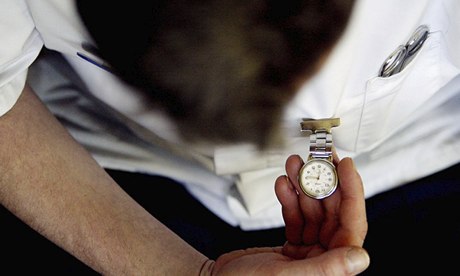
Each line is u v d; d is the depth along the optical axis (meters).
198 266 1.08
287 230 1.05
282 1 0.88
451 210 1.44
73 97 1.32
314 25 0.91
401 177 1.43
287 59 0.96
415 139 1.36
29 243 1.46
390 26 0.94
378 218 1.46
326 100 1.03
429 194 1.44
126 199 1.16
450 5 0.98
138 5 0.92
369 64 1.01
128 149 1.40
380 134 1.27
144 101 1.14
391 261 1.44
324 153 1.05
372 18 0.92
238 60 0.98
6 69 1.00
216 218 1.46
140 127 1.27
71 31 1.01
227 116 1.13
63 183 1.12
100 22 0.96
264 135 1.17
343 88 1.04
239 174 1.32
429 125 1.34
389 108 1.18
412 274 1.42
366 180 1.43
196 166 1.37
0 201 1.14
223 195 1.42
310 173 1.00
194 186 1.44
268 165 1.29
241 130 1.16
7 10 0.93
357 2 0.89
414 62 1.07
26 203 1.12
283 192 1.00
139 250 1.10
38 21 1.00
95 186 1.14
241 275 0.98
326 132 1.08
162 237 1.12
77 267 1.44
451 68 1.13
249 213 1.42
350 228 0.95
